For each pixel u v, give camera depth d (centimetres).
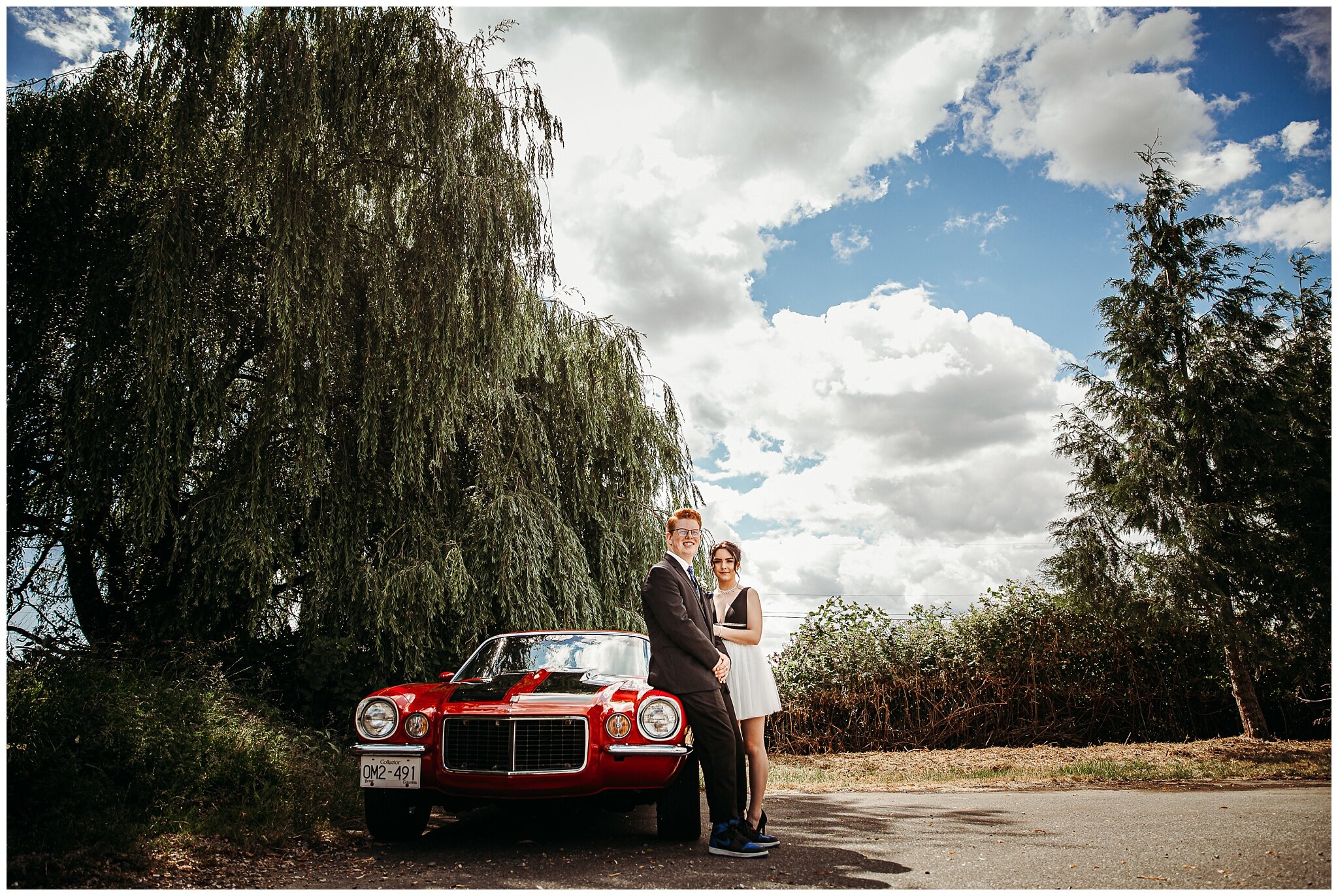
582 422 1027
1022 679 1320
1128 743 1255
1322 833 460
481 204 852
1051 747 1235
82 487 745
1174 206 1344
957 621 1377
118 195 837
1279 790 745
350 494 809
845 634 1380
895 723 1320
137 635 740
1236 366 1233
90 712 509
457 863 412
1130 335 1301
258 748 576
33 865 381
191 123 786
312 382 786
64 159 798
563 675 525
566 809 596
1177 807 611
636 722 457
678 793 466
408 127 823
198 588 776
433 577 796
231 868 399
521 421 958
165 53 805
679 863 409
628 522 1027
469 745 449
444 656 852
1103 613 1248
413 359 811
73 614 791
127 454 764
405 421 810
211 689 652
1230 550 1181
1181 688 1299
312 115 768
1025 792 769
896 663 1348
